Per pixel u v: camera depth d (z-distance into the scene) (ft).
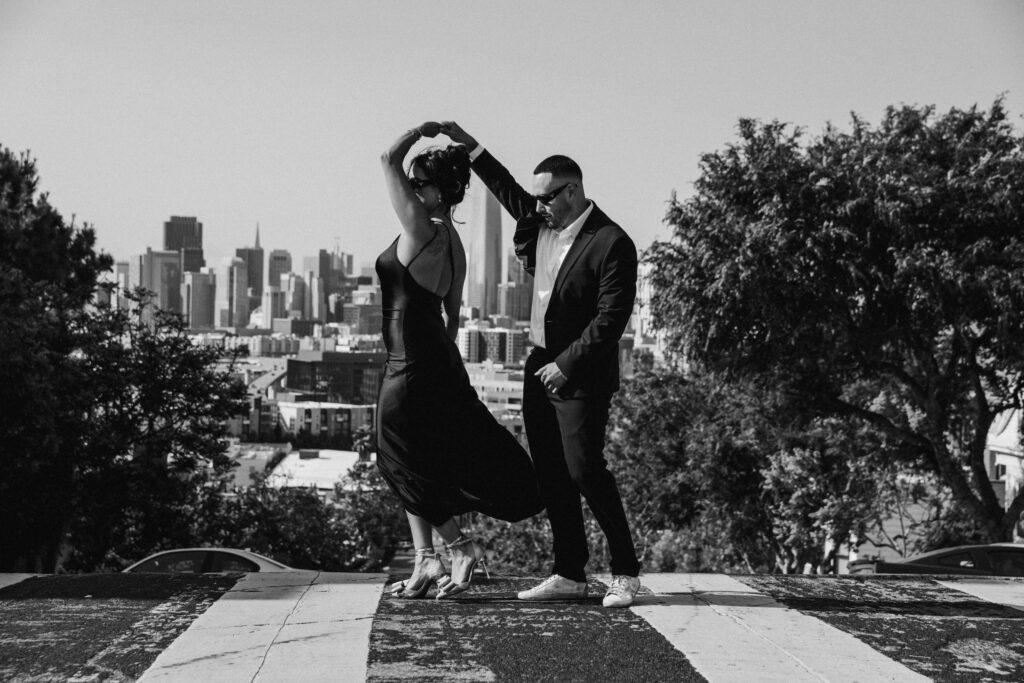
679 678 13.28
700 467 103.40
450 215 17.54
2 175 97.04
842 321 72.84
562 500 18.20
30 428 81.82
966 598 19.02
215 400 111.04
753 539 105.81
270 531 144.05
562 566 18.24
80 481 96.07
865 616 17.04
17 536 95.25
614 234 17.51
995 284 67.87
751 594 18.95
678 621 16.37
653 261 78.89
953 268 69.15
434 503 17.57
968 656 14.61
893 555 114.83
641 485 112.16
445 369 17.17
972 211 70.28
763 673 13.57
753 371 78.64
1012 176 70.59
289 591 18.57
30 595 18.28
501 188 19.21
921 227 73.15
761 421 99.14
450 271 17.34
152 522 112.98
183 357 108.58
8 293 79.10
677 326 78.54
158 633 15.29
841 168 73.82
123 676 13.19
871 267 71.15
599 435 17.71
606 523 17.75
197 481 116.47
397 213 16.87
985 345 78.28
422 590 18.10
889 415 87.40
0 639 14.97
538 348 18.37
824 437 88.79
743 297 72.38
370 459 184.44
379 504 179.52
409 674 13.29
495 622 16.10
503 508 17.87
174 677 13.10
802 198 73.61
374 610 16.85
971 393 87.56
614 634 15.43
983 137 77.77
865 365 79.41
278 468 435.53
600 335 17.10
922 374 85.15
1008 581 21.12
